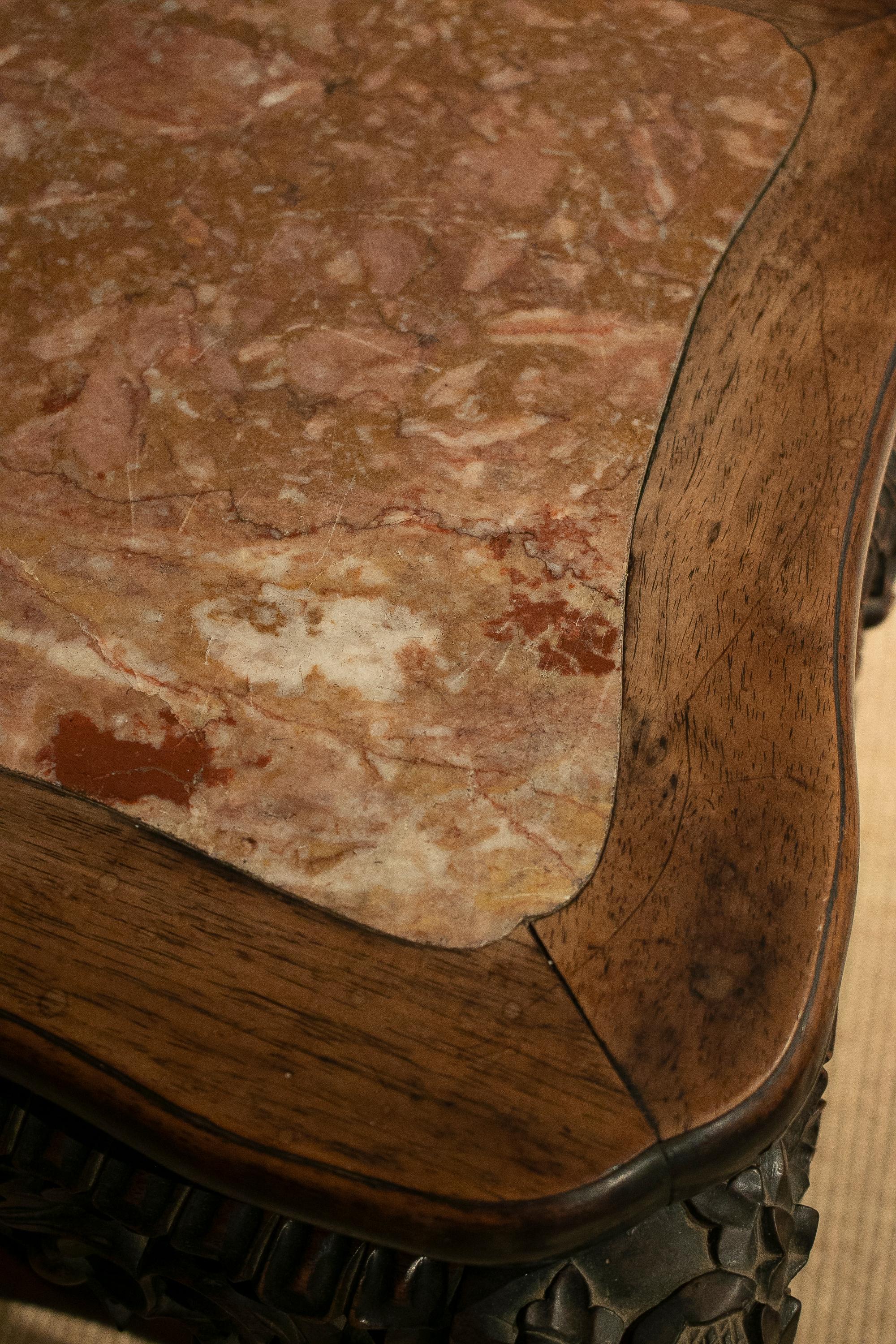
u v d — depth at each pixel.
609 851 0.61
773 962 0.59
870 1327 0.79
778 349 0.69
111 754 0.62
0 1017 0.59
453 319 0.69
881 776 0.94
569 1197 0.57
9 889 0.60
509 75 0.75
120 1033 0.59
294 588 0.64
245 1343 0.65
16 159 0.73
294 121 0.74
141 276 0.70
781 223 0.72
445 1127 0.58
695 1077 0.58
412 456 0.66
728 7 0.78
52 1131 0.61
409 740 0.62
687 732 0.62
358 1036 0.59
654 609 0.64
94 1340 0.77
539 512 0.66
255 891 0.60
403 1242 0.57
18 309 0.69
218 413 0.67
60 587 0.64
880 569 0.88
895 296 0.70
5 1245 0.73
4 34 0.77
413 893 0.60
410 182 0.72
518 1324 0.60
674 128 0.74
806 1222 0.66
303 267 0.70
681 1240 0.62
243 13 0.77
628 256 0.70
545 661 0.63
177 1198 0.61
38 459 0.66
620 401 0.68
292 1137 0.57
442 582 0.64
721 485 0.66
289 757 0.62
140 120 0.74
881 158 0.73
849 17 0.78
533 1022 0.59
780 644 0.64
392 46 0.76
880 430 0.68
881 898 0.89
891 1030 0.86
